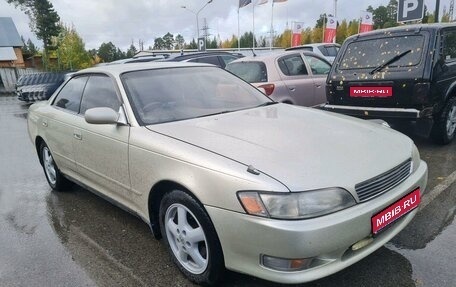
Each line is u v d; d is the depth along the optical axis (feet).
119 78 11.37
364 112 18.24
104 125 10.93
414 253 9.61
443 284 8.40
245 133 9.34
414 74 16.61
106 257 10.41
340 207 7.30
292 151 8.24
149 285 9.08
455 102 18.38
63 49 141.79
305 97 22.89
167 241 9.51
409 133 20.29
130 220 12.60
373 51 18.35
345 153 8.33
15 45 146.10
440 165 15.83
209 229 8.03
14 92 81.71
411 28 17.52
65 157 13.61
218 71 13.55
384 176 8.10
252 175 7.39
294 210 7.02
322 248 7.07
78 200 14.70
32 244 11.39
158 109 10.79
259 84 21.36
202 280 8.70
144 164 9.49
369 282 8.62
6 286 9.34
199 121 10.41
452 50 18.10
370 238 7.93
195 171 8.12
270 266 7.36
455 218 11.24
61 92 14.60
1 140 27.84
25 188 16.51
